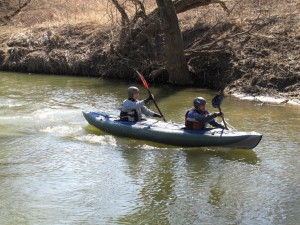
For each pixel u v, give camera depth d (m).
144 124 12.14
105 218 8.21
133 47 20.50
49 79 20.84
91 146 11.65
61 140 12.07
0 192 9.17
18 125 13.30
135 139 12.07
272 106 15.36
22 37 24.22
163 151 11.28
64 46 22.80
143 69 19.77
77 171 10.19
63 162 10.66
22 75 22.02
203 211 8.46
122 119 12.53
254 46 18.38
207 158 10.84
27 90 18.33
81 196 9.02
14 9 28.56
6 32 25.59
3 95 17.38
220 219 8.17
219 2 19.73
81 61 21.59
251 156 10.94
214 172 10.11
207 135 11.16
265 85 16.81
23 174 10.02
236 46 18.70
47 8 27.95
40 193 9.15
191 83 18.80
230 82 17.62
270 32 18.83
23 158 10.90
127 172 10.12
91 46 22.17
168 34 17.94
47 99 16.72
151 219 8.18
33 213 8.37
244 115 14.27
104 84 19.53
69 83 19.80
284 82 16.61
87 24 23.83
